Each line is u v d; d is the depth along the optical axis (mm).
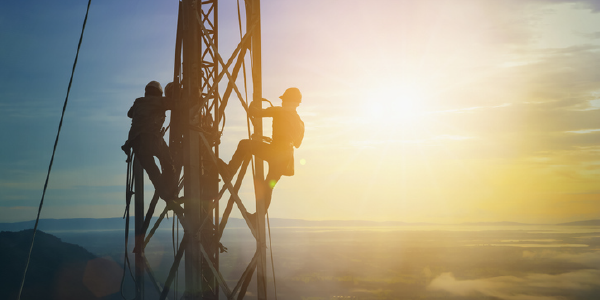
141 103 6551
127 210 7023
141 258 7066
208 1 7590
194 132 6234
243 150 6652
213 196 6871
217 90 7395
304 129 6926
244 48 6992
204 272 6750
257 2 6926
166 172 6688
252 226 6684
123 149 6660
